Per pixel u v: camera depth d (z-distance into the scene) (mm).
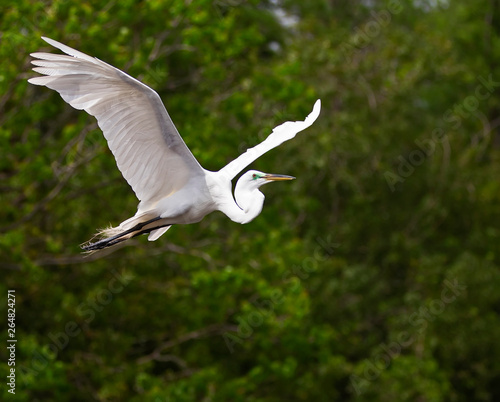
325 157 17703
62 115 14875
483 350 17562
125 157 7605
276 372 13539
